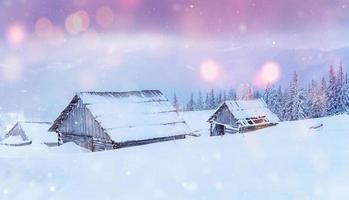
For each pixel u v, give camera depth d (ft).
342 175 26.00
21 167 34.78
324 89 233.55
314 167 29.35
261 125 134.72
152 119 93.04
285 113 243.60
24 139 147.13
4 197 25.77
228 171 30.71
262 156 36.88
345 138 46.57
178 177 29.66
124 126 87.81
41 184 28.86
